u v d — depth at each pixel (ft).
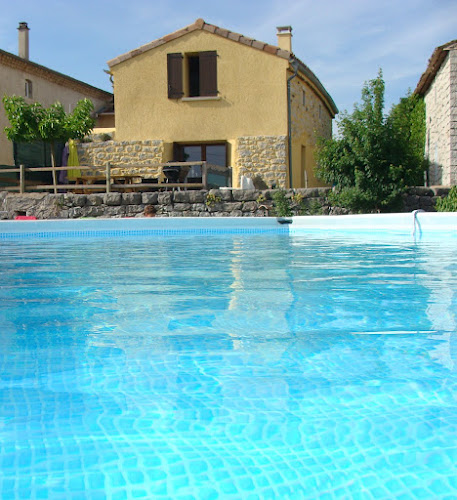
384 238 26.04
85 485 3.70
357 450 4.14
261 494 3.60
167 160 54.90
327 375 5.83
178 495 3.59
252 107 53.16
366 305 9.70
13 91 62.18
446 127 46.52
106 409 4.95
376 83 40.42
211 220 32.24
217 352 6.76
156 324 8.39
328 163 41.01
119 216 42.60
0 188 45.73
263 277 13.46
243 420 4.68
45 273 14.52
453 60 45.01
